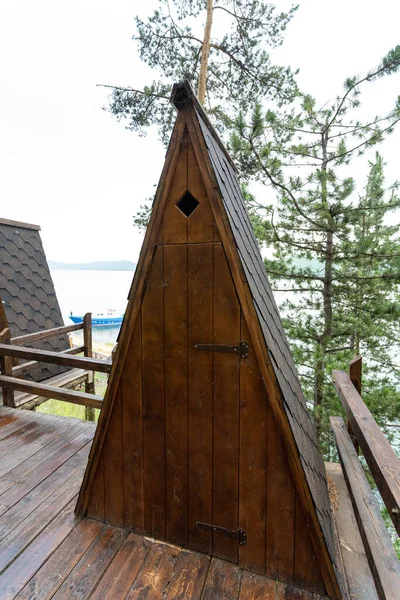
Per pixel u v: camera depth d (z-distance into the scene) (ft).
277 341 5.78
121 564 4.89
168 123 21.89
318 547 4.34
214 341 4.66
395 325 20.93
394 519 3.30
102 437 5.59
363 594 4.41
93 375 18.04
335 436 7.84
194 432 4.95
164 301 4.91
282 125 18.28
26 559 4.99
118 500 5.64
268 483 4.55
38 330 17.28
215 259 4.52
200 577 4.66
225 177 5.47
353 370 7.93
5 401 11.51
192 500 5.08
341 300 20.20
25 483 6.98
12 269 17.12
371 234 20.24
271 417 4.45
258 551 4.70
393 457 4.20
